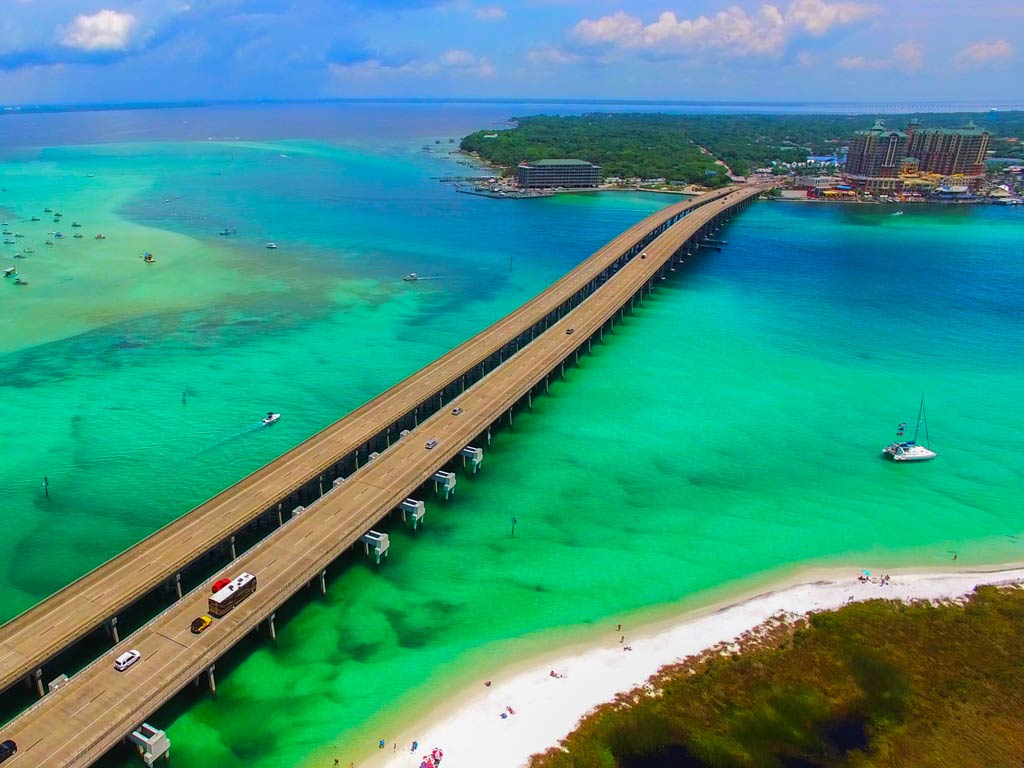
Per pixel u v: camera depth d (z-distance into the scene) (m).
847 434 138.88
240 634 79.94
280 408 145.50
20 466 122.38
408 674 80.69
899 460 128.12
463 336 188.50
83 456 126.00
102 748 65.94
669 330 198.25
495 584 96.12
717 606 92.19
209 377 159.50
